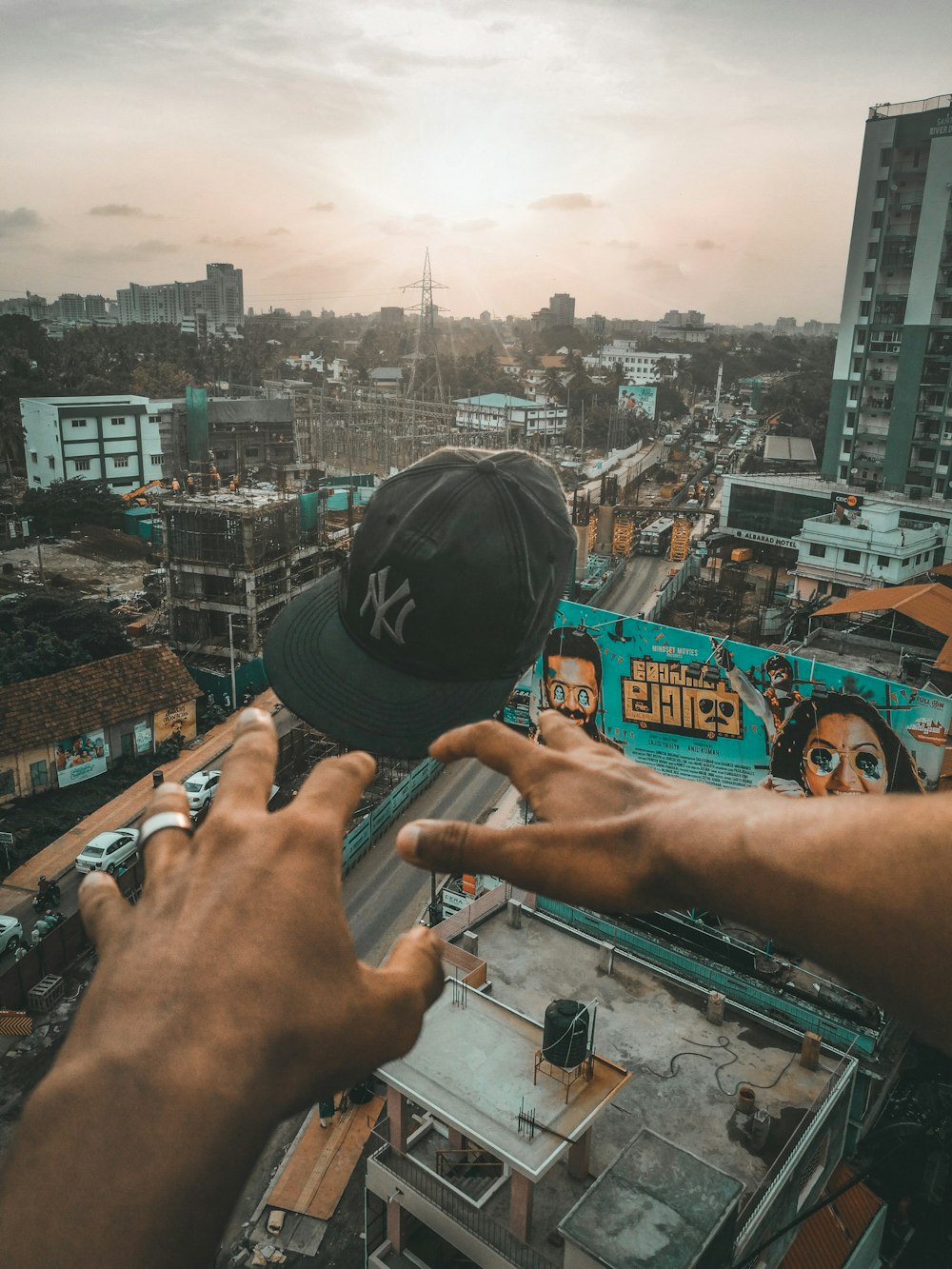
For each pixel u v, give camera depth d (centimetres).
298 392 15262
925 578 5834
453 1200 1392
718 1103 1709
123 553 7031
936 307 6338
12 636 4566
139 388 13250
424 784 3834
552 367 18925
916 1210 2005
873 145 6444
